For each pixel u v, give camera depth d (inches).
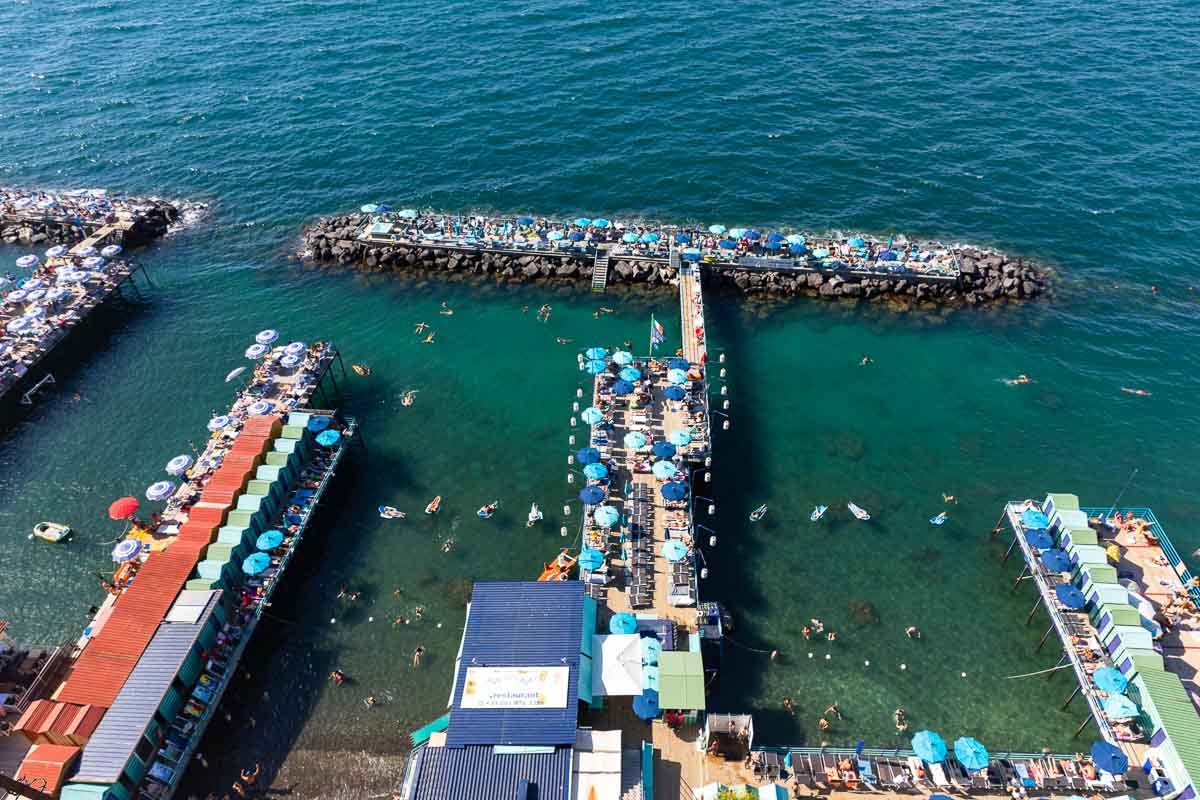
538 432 2947.8
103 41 6156.5
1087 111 4852.4
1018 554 2476.6
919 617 2288.4
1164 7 6107.3
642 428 2787.9
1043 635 2246.6
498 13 6338.6
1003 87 5128.0
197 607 2070.6
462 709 1819.6
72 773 1738.4
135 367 3262.8
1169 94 4970.5
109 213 4141.2
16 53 5989.2
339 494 2669.8
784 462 2807.6
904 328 3474.4
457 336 3449.8
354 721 2010.3
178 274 3858.3
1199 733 1827.0
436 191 4384.8
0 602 2319.1
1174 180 4264.3
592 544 2372.0
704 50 5674.2
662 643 2048.5
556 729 1779.0
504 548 2488.9
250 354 2987.2
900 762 1854.1
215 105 5265.8
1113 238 3922.2
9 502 2652.6
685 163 4547.2
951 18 6053.2
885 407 3056.1
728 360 3294.8
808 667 2146.9
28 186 4490.7
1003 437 2913.4
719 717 1875.0
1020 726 2022.6
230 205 4370.1
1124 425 2952.8
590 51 5693.9
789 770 1819.6
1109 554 2292.1
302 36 6122.1
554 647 1947.6
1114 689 1907.0
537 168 4549.7
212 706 1952.5
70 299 3464.6
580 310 3607.3
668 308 3609.7
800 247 3688.5
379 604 2310.5
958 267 3654.0
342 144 4825.3
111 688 1876.2
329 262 3946.9
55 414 3019.2
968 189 4284.0
